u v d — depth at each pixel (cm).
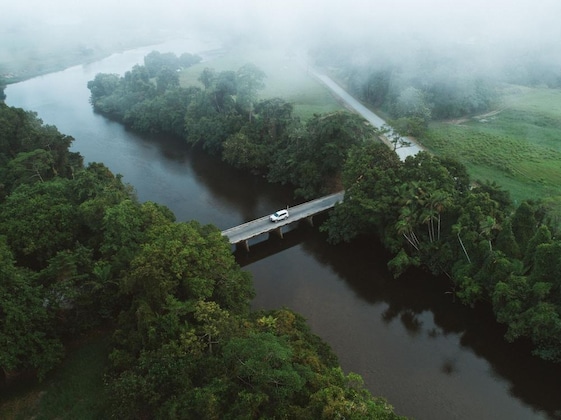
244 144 11325
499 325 6381
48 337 5325
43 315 5022
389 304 7031
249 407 3884
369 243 8512
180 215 9894
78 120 16112
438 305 6950
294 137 10769
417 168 7969
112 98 16412
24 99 18550
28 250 6178
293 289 7412
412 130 11519
